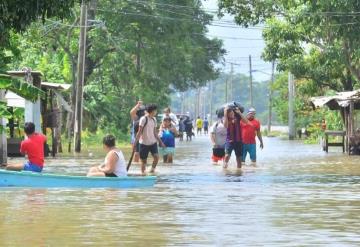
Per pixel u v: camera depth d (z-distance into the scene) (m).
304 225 24.56
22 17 40.03
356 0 94.12
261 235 22.45
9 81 38.94
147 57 123.88
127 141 103.88
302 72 103.31
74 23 104.50
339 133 82.88
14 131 66.31
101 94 110.56
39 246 20.50
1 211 27.56
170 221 25.33
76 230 23.28
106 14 117.12
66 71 105.25
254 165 57.00
